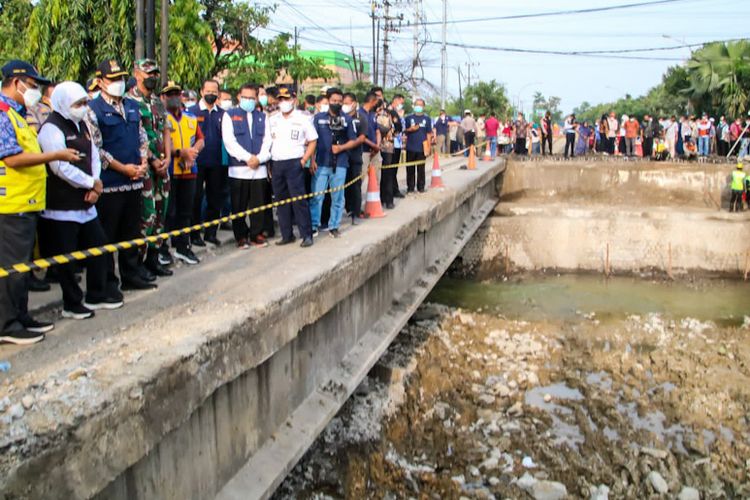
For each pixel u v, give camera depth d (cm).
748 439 923
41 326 414
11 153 373
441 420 932
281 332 491
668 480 814
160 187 589
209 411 412
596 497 771
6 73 397
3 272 326
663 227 1938
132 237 523
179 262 634
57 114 421
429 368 1113
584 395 1066
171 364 349
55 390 307
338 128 766
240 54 1969
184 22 1263
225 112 715
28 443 263
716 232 1906
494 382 1101
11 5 1334
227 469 440
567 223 1986
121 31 1126
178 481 380
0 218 381
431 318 1449
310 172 777
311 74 2219
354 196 870
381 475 772
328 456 783
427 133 1213
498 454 849
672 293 1756
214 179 738
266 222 794
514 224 2009
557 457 856
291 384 541
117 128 498
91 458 293
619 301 1678
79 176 425
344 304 668
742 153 2458
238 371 425
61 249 435
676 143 2425
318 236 786
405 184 1389
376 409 902
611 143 2598
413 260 972
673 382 1139
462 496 751
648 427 966
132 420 318
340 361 661
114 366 340
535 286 1833
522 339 1342
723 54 3322
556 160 2320
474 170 1797
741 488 802
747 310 1598
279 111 707
